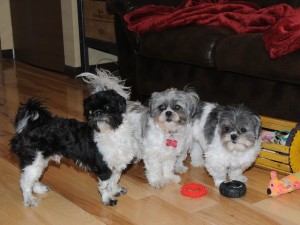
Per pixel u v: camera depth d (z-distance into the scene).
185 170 2.96
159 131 2.64
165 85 3.71
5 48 7.20
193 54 3.21
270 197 2.54
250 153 2.61
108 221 2.30
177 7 3.90
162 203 2.50
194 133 2.85
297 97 2.82
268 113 3.01
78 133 2.44
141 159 3.07
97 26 5.20
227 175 2.88
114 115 2.36
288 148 2.73
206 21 3.38
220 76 3.25
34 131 2.38
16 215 2.38
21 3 6.63
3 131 3.76
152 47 3.53
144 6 3.83
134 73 4.06
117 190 2.61
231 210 2.40
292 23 2.75
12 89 5.21
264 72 2.81
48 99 4.75
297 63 2.62
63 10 5.69
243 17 3.38
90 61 5.79
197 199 2.54
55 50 6.08
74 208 2.45
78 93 5.01
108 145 2.38
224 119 2.56
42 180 2.82
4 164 3.07
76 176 2.88
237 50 2.93
